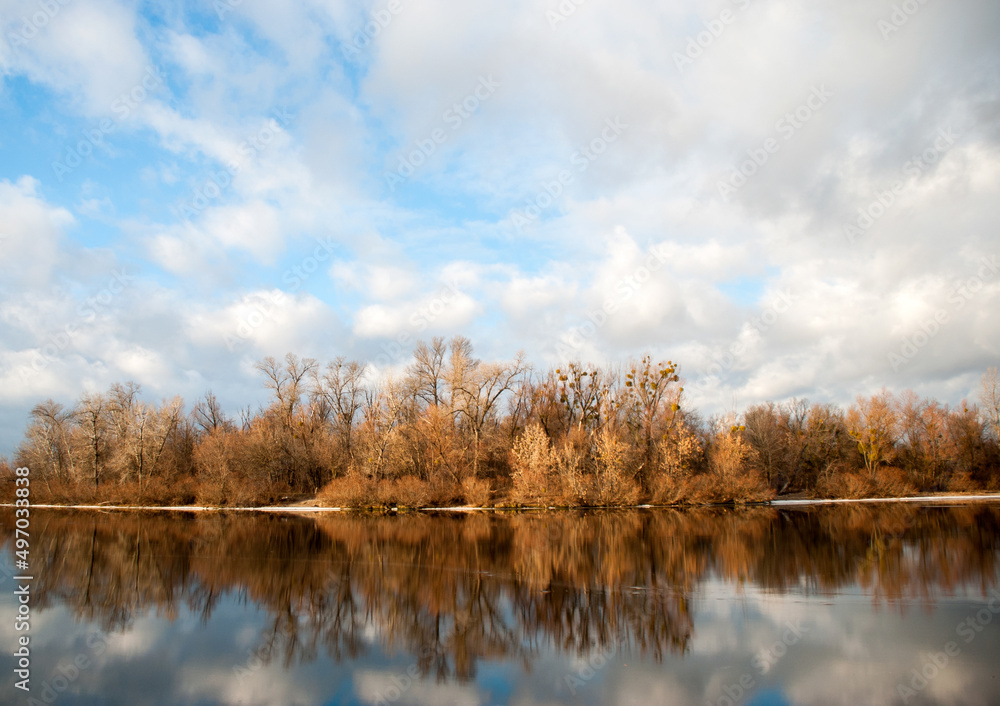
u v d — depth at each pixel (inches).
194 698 392.2
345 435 2342.5
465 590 682.2
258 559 903.1
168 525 1429.6
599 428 2068.2
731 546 938.7
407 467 2005.4
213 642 508.7
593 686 398.9
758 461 2192.4
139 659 466.9
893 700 361.4
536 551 943.0
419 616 580.4
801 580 680.4
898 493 1998.0
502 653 469.7
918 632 483.2
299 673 435.2
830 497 2018.9
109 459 2276.1
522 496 1818.4
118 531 1293.1
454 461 1943.9
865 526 1154.7
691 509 1716.3
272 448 2134.6
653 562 820.6
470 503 1876.2
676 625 524.1
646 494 1884.8
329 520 1542.8
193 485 2156.7
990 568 716.7
